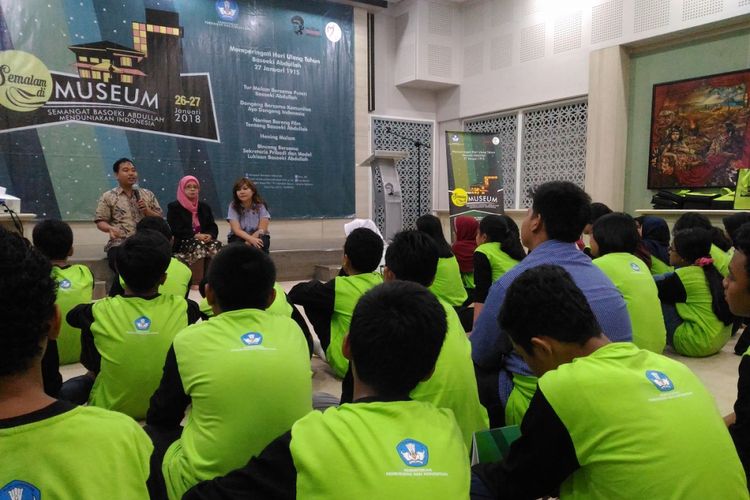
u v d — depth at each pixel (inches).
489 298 62.6
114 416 27.8
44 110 204.8
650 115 220.8
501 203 253.4
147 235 71.5
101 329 68.4
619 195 228.8
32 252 25.3
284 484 31.8
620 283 85.7
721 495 32.9
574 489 37.0
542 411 36.3
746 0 185.5
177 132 233.0
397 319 32.8
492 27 274.5
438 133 308.7
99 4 213.3
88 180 214.8
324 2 266.5
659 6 209.0
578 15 237.3
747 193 180.5
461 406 52.4
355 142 280.7
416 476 29.4
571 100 244.8
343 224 280.1
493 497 39.7
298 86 261.9
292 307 89.7
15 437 23.9
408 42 283.7
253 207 198.4
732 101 194.2
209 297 55.9
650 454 32.9
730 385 99.0
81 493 24.3
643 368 36.5
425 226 112.2
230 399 47.5
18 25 199.0
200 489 34.1
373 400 33.3
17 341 23.7
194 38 234.8
